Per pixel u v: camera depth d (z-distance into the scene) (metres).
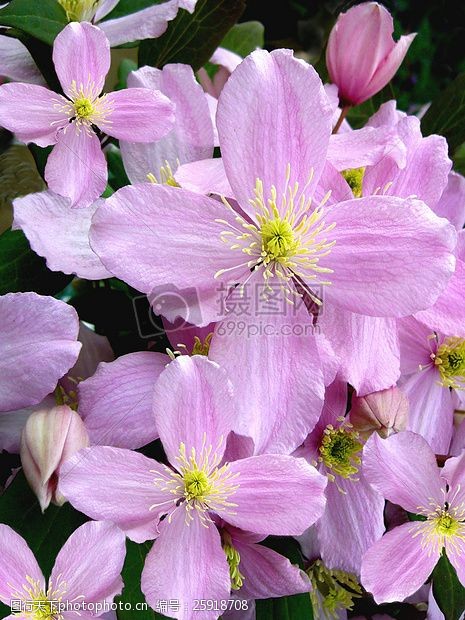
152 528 0.15
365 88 0.22
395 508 0.20
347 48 0.21
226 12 0.22
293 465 0.15
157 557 0.15
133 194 0.15
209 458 0.15
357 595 0.21
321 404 0.15
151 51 0.23
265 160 0.16
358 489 0.18
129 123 0.18
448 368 0.19
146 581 0.15
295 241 0.16
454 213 0.20
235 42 0.29
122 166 0.22
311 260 0.16
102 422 0.16
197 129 0.19
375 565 0.17
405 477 0.17
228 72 0.24
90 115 0.18
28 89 0.18
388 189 0.18
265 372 0.15
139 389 0.17
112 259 0.15
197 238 0.15
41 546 0.16
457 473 0.17
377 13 0.20
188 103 0.19
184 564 0.15
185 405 0.15
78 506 0.15
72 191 0.17
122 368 0.17
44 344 0.16
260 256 0.16
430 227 0.15
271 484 0.15
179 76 0.19
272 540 0.18
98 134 0.19
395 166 0.17
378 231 0.15
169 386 0.15
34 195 0.17
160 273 0.15
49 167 0.18
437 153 0.18
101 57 0.18
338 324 0.16
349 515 0.18
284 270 0.16
